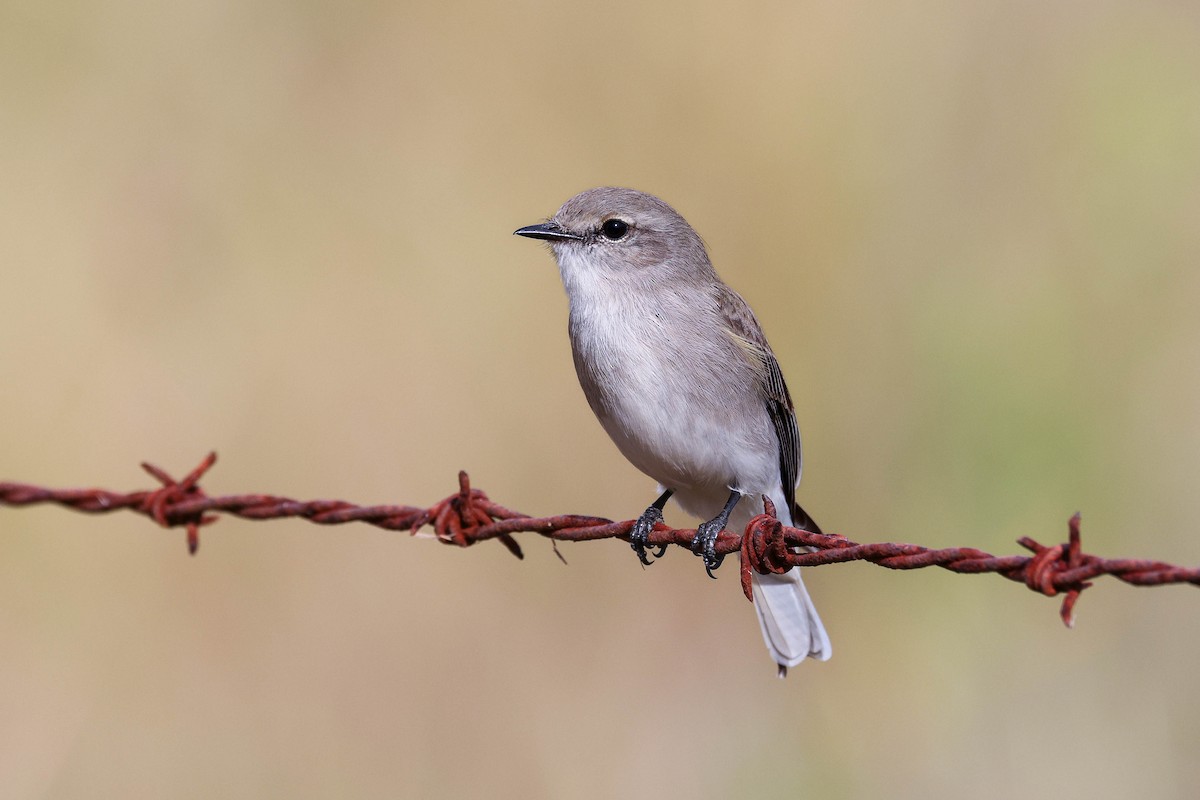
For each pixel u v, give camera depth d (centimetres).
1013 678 1255
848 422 1416
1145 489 1393
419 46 1467
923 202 1492
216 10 1459
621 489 1331
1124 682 1240
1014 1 1549
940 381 1432
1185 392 1429
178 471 1305
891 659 1284
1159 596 1296
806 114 1474
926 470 1408
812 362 1431
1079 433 1412
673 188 1456
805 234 1455
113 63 1437
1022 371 1438
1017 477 1402
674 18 1472
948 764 1214
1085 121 1544
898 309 1455
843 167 1475
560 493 1350
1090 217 1516
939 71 1520
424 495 1341
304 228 1427
